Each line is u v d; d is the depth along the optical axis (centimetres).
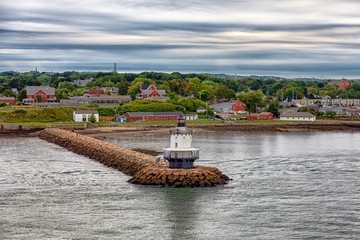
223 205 9419
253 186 10944
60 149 18138
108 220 8581
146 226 8312
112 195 10156
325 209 9144
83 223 8431
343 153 17038
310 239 7725
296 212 8969
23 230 8106
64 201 9719
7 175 12306
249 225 8325
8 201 9712
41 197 10019
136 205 9438
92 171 12950
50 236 7862
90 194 10250
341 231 8031
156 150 17338
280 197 9994
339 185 11106
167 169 11212
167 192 10356
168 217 8738
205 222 8494
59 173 12631
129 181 11388
